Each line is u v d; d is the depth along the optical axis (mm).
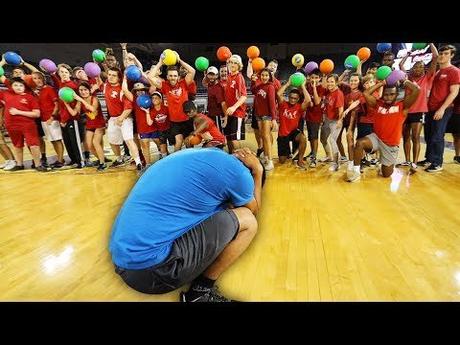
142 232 999
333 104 3963
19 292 1518
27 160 5352
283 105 4246
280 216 2447
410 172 3775
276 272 1638
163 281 1052
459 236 2047
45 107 4434
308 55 15773
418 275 1589
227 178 1106
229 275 1612
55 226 2363
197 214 1101
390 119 3232
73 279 1631
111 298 1456
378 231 2137
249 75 5059
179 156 1116
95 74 4590
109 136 4379
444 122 3619
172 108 4160
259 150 5016
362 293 1445
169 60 3906
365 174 3760
